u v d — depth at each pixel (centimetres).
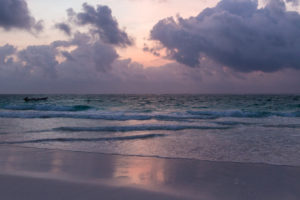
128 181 440
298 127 1323
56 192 377
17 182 423
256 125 1407
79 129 1185
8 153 673
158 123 1516
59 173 486
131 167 542
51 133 1074
